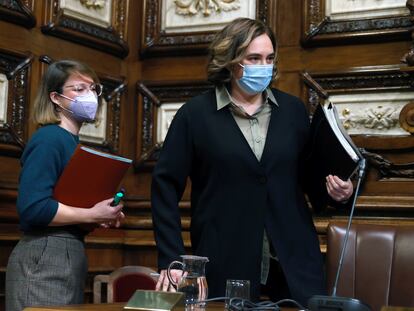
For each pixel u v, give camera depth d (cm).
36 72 504
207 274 295
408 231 309
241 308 227
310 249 299
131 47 568
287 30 525
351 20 502
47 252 325
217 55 311
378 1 496
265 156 300
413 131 458
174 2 555
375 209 461
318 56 513
